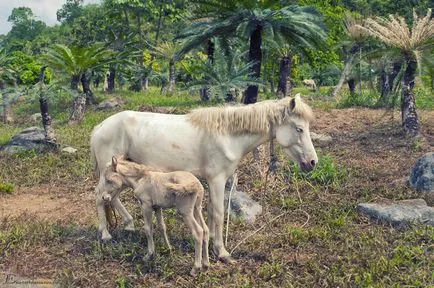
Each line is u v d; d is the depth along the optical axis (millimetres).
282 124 6289
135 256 6441
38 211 8555
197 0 11383
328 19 22109
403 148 11547
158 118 6555
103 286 5824
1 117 21766
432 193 8555
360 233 7082
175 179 5867
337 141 12781
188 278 5945
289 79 23531
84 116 19266
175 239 7020
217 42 12578
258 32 11531
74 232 7387
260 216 7965
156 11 34406
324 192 8875
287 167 9875
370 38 20188
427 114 15711
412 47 11836
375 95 19234
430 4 25062
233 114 6242
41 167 11258
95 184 10062
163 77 30938
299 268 6160
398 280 5730
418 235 6934
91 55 18203
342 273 5945
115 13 35594
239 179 9742
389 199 8453
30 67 25922
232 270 6098
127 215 7086
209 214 6625
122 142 6625
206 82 12031
